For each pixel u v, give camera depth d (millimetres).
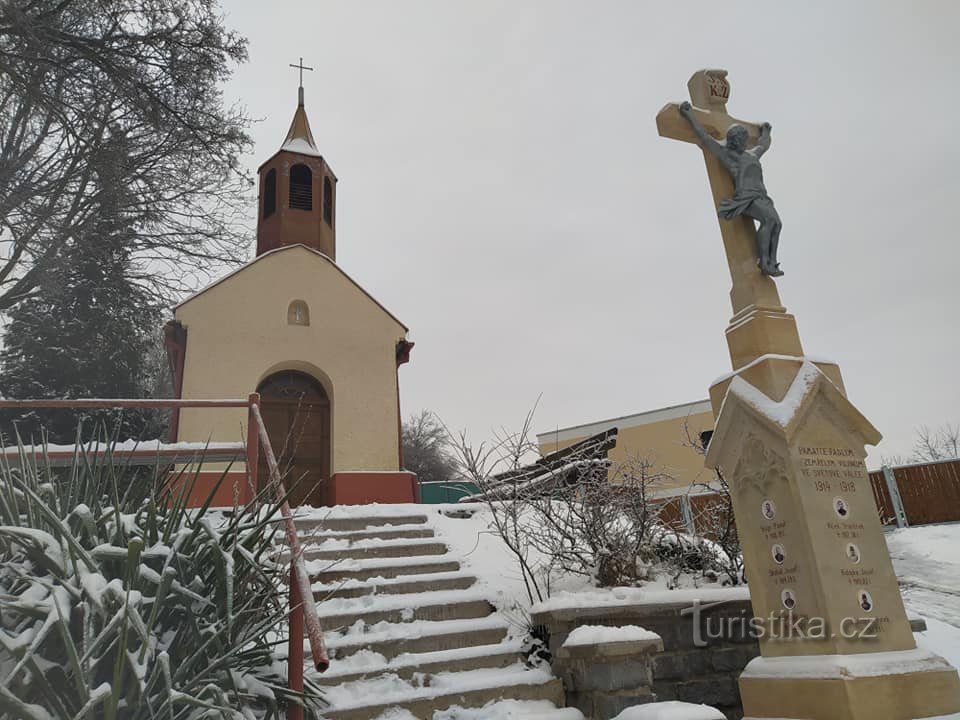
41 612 2883
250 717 3354
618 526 6895
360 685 4887
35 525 3344
